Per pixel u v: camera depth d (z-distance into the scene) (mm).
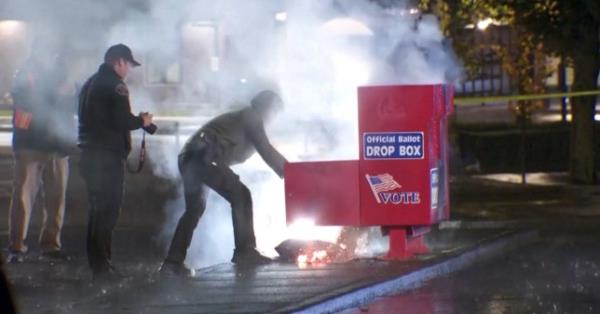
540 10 45375
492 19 47500
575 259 30062
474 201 41281
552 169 54562
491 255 30609
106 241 26109
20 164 29172
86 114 25938
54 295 24438
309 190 27891
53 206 29734
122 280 25984
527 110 56156
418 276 26500
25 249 30062
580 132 47000
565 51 46188
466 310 23422
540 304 24125
